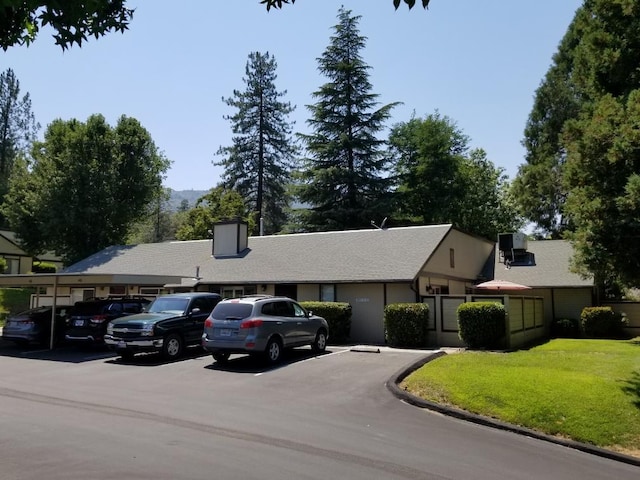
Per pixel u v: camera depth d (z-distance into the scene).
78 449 6.61
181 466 6.01
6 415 8.52
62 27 5.71
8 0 4.99
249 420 8.35
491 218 48.06
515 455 7.12
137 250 30.52
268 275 22.27
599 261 11.18
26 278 18.80
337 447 7.00
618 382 10.61
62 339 18.86
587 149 11.51
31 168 40.81
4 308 32.34
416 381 10.95
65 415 8.53
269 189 54.47
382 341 20.09
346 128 42.38
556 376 10.97
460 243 25.28
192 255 27.48
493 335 17.38
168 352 15.24
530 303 21.50
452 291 23.69
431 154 45.00
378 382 11.69
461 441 7.62
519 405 9.21
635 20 15.84
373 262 21.19
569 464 6.94
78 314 17.58
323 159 42.75
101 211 37.19
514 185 44.16
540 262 27.19
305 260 23.12
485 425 8.67
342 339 19.69
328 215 41.06
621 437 8.30
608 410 9.05
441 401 9.73
